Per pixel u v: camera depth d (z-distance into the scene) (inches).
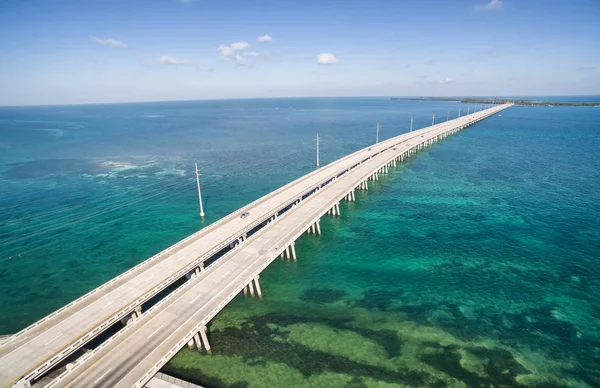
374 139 7568.9
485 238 2699.3
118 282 1943.9
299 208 3061.0
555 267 2276.1
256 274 2031.3
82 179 4458.7
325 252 2559.1
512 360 1557.6
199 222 3129.9
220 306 1755.7
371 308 1930.4
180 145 6914.4
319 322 1822.1
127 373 1365.7
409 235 2790.4
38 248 2664.9
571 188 3880.4
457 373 1494.8
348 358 1579.7
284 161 5492.1
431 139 6914.4
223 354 1605.6
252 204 3161.9
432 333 1731.1
